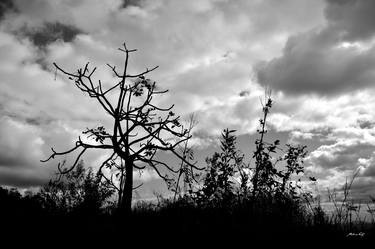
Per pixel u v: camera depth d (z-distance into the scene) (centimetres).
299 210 928
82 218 1154
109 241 920
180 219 997
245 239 823
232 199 963
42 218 1147
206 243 832
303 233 816
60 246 909
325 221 827
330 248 737
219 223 898
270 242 802
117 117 1320
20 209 1217
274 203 955
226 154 1057
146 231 958
